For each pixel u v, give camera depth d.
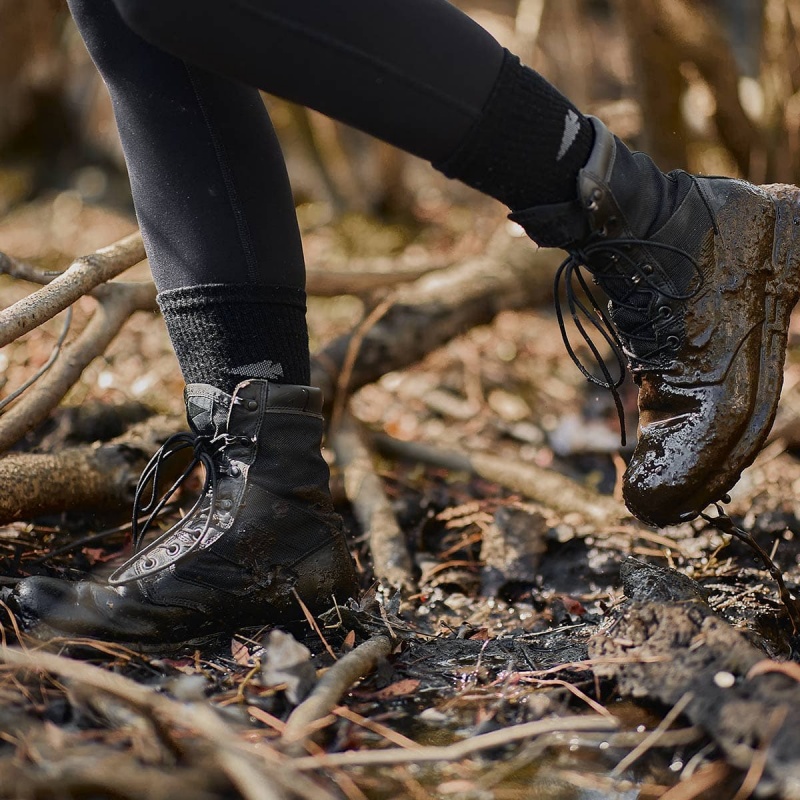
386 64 1.27
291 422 1.59
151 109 1.50
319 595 1.61
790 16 3.46
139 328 3.46
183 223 1.52
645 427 1.57
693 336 1.51
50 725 1.15
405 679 1.46
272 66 1.25
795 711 1.16
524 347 3.77
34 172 6.74
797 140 3.51
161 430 2.27
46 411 2.02
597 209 1.43
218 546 1.53
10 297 4.12
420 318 2.99
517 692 1.41
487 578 2.06
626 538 2.20
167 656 1.51
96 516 2.17
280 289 1.56
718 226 1.53
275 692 1.38
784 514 2.26
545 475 2.50
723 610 1.68
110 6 1.47
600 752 1.25
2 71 6.09
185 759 1.14
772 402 1.52
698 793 1.13
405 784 1.19
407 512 2.45
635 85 3.47
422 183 5.43
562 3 4.30
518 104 1.35
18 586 1.52
